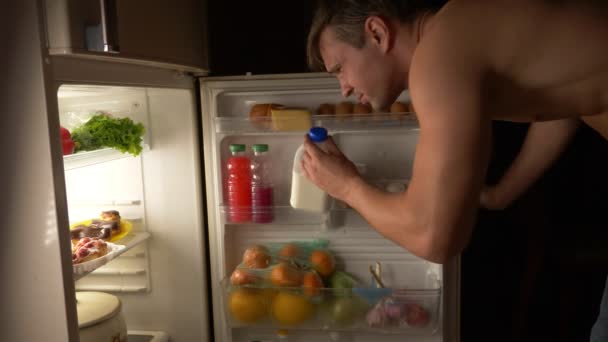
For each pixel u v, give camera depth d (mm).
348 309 1478
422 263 1581
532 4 771
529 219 2031
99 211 1631
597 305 2121
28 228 979
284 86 1480
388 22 911
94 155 1296
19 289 1001
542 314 2205
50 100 941
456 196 743
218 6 1860
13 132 956
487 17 770
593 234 2061
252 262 1531
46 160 949
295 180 1361
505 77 785
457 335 1509
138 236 1540
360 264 1608
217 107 1541
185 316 1640
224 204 1526
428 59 763
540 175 1331
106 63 1105
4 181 977
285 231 1632
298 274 1501
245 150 1561
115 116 1584
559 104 840
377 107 1027
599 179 2193
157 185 1597
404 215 816
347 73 981
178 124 1556
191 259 1610
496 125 2164
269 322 1521
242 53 1871
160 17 1195
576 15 771
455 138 729
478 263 2301
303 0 1823
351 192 988
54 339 997
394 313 1439
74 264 1149
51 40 929
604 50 769
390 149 1544
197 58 1408
